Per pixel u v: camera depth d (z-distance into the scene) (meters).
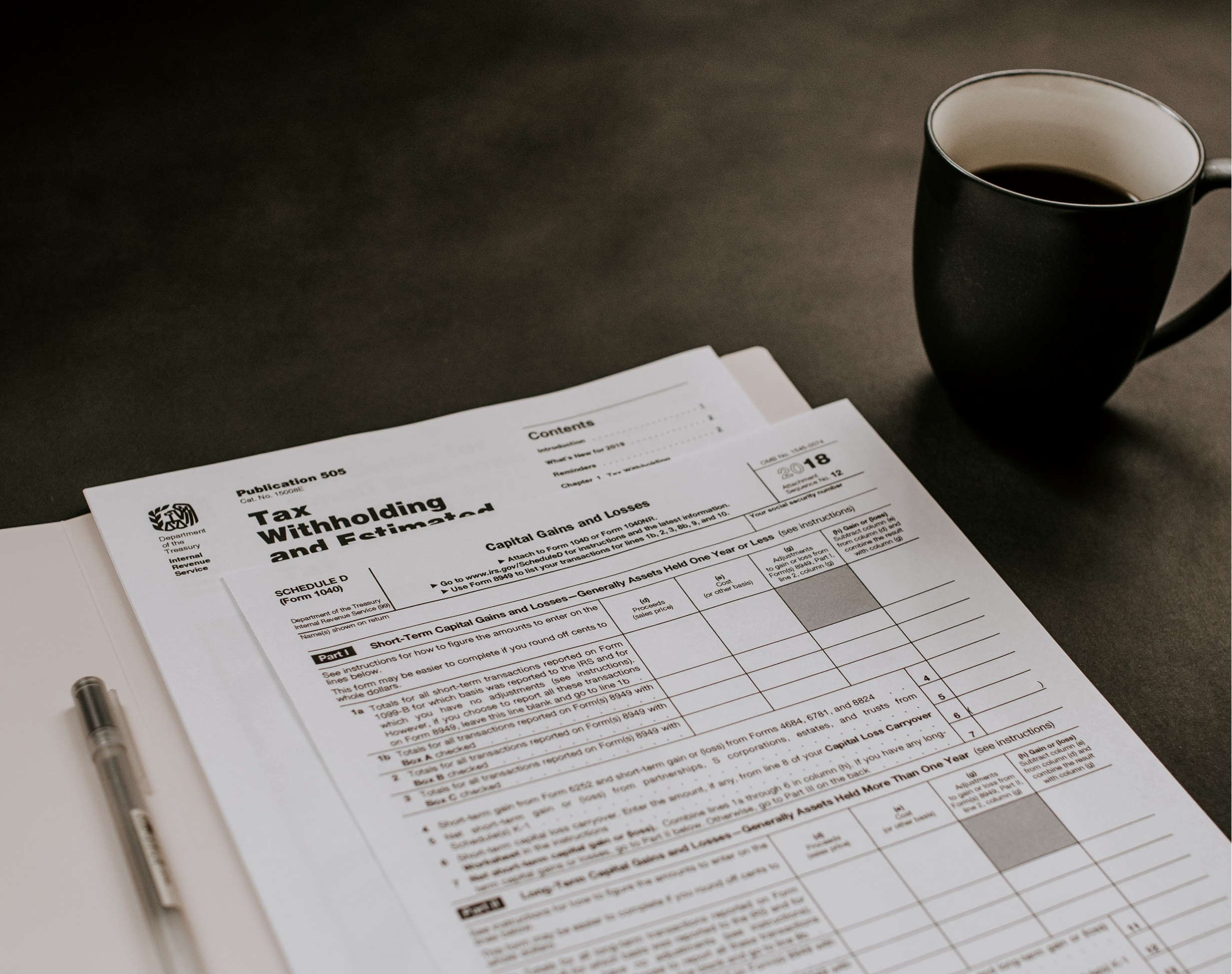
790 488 0.56
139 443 0.58
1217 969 0.40
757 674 0.48
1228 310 0.66
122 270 0.68
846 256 0.71
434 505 0.55
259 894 0.41
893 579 0.52
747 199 0.75
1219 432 0.60
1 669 0.47
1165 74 0.86
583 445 0.58
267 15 0.88
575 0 0.92
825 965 0.40
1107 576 0.54
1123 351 0.54
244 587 0.50
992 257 0.52
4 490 0.56
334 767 0.44
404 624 0.49
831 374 0.63
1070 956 0.40
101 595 0.50
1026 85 0.57
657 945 0.40
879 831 0.43
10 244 0.70
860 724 0.47
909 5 0.92
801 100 0.83
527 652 0.49
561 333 0.65
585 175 0.76
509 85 0.83
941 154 0.53
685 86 0.84
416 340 0.65
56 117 0.79
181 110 0.80
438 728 0.46
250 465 0.56
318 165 0.76
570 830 0.43
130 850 0.41
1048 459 0.59
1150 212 0.49
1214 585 0.54
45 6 0.87
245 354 0.64
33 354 0.63
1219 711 0.49
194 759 0.45
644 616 0.50
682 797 0.44
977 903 0.41
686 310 0.67
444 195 0.75
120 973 0.39
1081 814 0.44
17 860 0.42
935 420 0.60
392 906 0.41
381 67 0.84
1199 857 0.43
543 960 0.39
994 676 0.49
